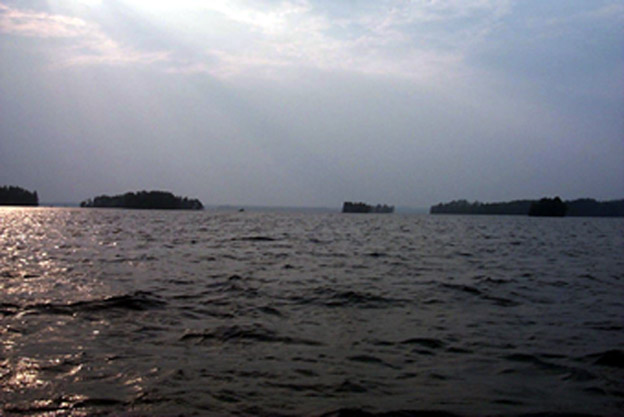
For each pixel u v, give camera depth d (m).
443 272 23.27
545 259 30.38
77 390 8.52
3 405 7.91
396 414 7.88
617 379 9.51
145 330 12.31
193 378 9.16
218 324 12.98
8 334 11.66
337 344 11.52
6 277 19.47
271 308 14.99
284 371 9.66
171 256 27.62
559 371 9.91
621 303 16.56
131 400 8.16
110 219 80.38
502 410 8.09
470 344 11.67
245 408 7.95
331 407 8.05
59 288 17.27
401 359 10.55
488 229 70.12
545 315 14.72
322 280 20.19
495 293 18.12
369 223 85.94
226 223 73.38
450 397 8.58
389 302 16.22
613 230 72.12
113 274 20.67
